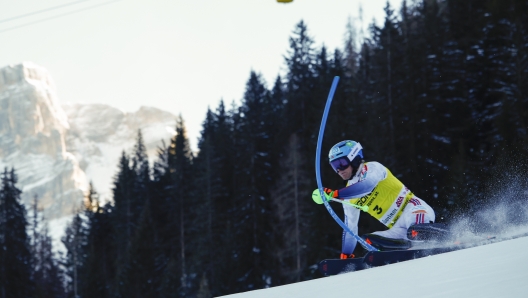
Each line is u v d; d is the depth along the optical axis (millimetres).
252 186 40719
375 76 43188
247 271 36188
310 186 34375
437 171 32062
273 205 39188
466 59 35969
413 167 32625
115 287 41406
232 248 36719
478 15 38406
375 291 2922
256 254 37375
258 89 57250
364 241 5500
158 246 45094
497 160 23469
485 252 3488
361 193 5270
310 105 46719
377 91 39844
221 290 35500
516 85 30328
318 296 3207
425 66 36812
